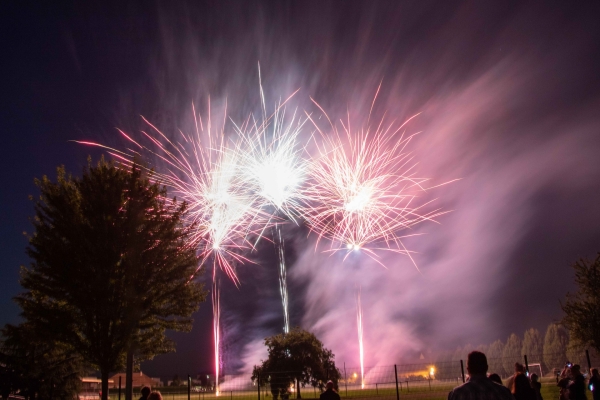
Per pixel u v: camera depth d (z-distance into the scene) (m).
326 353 27.12
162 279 15.66
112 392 27.41
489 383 5.46
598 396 12.22
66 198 15.69
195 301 16.77
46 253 14.96
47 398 20.45
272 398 21.02
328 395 10.65
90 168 16.31
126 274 14.96
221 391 21.44
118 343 14.75
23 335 18.25
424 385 21.11
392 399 18.92
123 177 16.17
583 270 22.33
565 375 13.95
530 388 9.23
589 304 21.59
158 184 16.95
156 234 15.77
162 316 16.12
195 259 16.75
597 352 21.47
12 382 19.44
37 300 15.67
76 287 14.64
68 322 14.63
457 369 20.14
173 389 22.05
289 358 26.30
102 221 15.21
